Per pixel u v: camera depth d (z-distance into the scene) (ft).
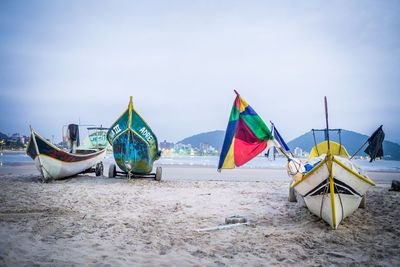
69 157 39.96
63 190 31.09
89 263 12.17
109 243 14.79
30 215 19.85
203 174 56.08
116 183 37.86
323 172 17.03
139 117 37.73
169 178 47.26
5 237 14.89
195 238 15.96
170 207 23.95
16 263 11.80
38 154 36.70
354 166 22.03
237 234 16.71
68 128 50.72
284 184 39.58
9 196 26.86
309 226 18.37
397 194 30.50
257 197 29.07
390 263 12.48
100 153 48.26
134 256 13.15
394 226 18.07
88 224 18.08
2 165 71.72
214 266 12.21
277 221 19.89
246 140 18.13
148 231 17.08
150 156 40.45
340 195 17.38
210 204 25.40
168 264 12.35
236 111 18.02
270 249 14.23
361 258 13.06
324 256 13.33
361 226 18.19
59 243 14.49
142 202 25.68
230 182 41.34
